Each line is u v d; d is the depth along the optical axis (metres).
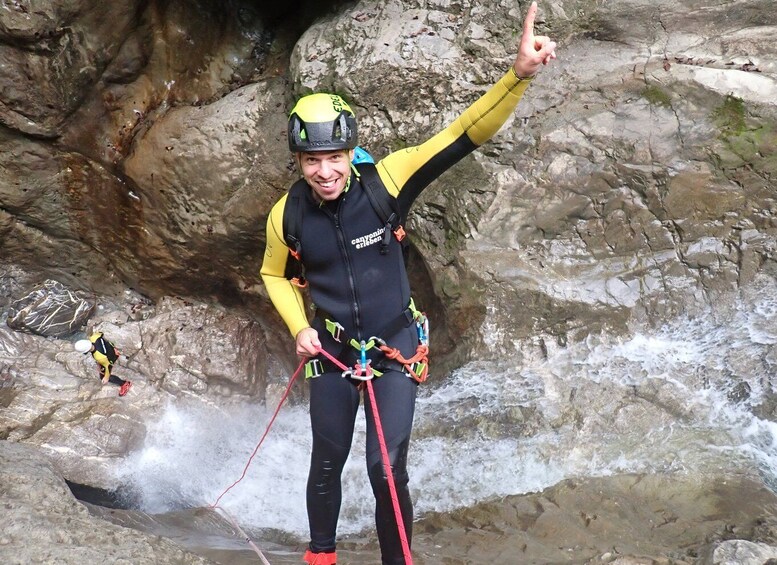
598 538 4.67
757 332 5.78
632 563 4.14
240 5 7.38
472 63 6.12
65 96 7.05
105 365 7.35
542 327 6.06
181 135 7.07
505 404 5.93
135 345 7.84
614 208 6.02
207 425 7.49
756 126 5.66
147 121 7.34
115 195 7.63
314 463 3.62
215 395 7.74
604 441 5.59
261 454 7.29
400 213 3.47
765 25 5.86
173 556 3.84
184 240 7.56
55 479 4.45
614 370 5.86
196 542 4.96
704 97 5.76
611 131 5.94
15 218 7.85
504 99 3.23
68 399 7.32
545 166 6.04
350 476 6.18
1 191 7.57
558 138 6.00
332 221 3.45
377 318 3.54
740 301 5.86
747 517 4.69
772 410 5.56
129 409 7.37
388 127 6.25
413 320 3.64
